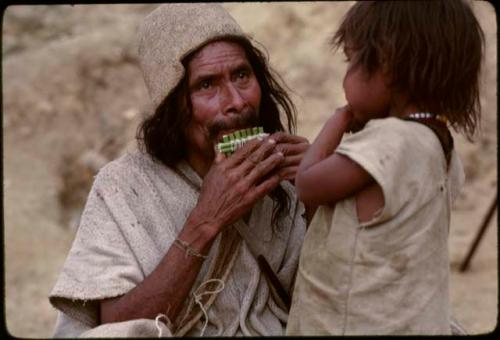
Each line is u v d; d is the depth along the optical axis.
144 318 3.00
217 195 3.03
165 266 3.01
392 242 2.62
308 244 2.80
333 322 2.70
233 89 3.19
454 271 7.76
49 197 9.83
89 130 10.54
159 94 3.23
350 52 2.72
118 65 11.17
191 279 3.03
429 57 2.62
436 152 2.66
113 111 10.69
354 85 2.71
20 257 8.71
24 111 10.73
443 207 2.71
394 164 2.56
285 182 3.42
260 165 3.03
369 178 2.61
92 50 11.30
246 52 3.32
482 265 7.86
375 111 2.72
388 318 2.64
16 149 10.39
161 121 3.25
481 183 9.16
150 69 3.27
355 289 2.64
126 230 3.15
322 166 2.65
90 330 2.85
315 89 10.14
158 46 3.24
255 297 3.22
